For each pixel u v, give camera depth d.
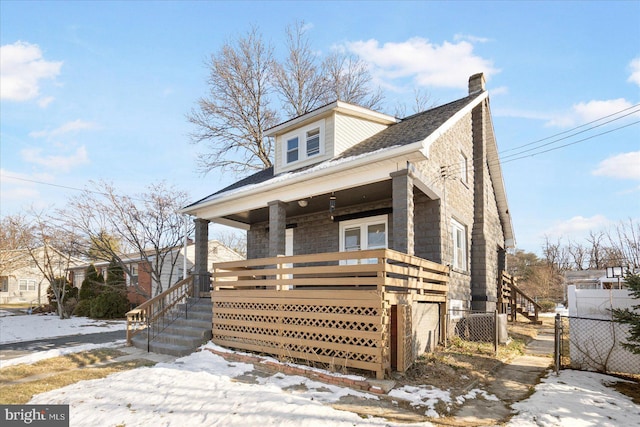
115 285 20.39
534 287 29.36
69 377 6.78
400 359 6.25
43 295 33.16
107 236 18.86
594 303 6.94
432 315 8.05
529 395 5.47
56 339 12.25
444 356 7.35
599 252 33.09
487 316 9.58
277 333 7.45
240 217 12.88
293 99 22.52
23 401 5.55
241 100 21.38
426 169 8.61
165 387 5.82
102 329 14.77
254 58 21.61
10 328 15.10
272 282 7.77
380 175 7.85
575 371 6.74
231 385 5.79
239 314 8.30
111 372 7.04
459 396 5.36
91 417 4.86
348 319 6.47
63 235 18.33
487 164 13.27
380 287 6.14
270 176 12.41
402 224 7.37
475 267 11.77
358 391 5.53
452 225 10.56
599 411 4.73
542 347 9.34
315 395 5.36
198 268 11.75
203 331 8.85
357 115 10.90
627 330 6.43
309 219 12.23
